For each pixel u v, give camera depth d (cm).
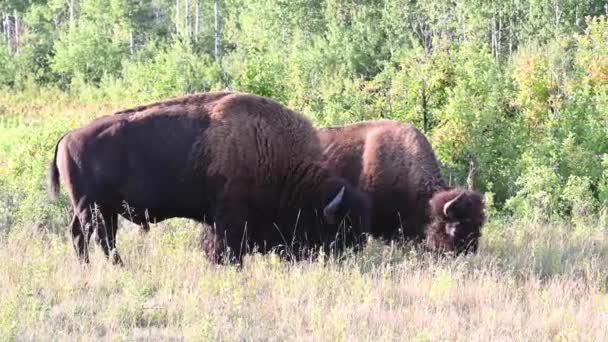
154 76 6419
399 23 12850
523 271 2189
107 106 12331
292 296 1889
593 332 1666
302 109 4231
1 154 4978
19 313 1669
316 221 2283
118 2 16138
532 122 3991
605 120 3919
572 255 2448
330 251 2225
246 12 15662
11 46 17938
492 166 3738
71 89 14188
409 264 2169
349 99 4109
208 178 2252
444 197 2411
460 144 3672
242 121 2262
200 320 1669
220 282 1956
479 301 1891
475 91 3791
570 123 3891
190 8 17212
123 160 2242
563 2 12281
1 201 3116
